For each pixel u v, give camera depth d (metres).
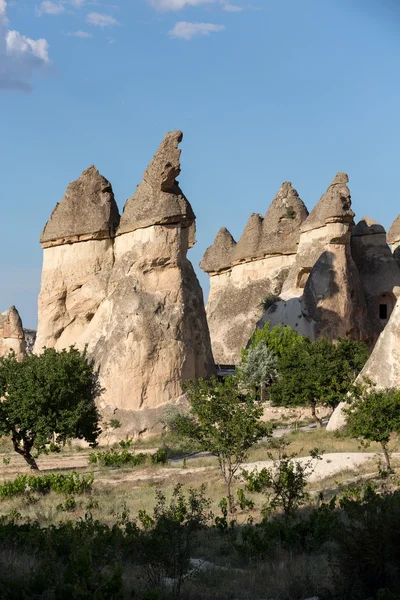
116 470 29.45
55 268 47.41
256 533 14.84
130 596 10.69
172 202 43.88
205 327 45.12
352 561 11.30
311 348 39.16
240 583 12.41
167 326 42.50
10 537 15.41
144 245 43.69
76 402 31.50
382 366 34.97
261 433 21.16
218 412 21.14
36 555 13.83
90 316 46.47
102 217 46.72
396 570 11.18
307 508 18.66
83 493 23.98
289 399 38.44
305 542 14.76
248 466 25.81
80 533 14.49
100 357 42.19
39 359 32.25
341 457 25.81
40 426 30.12
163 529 12.82
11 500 23.69
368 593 11.18
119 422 40.25
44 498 23.42
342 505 16.81
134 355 41.53
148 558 12.32
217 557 14.71
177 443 35.47
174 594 11.58
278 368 40.12
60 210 47.59
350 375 27.36
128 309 42.47
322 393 37.12
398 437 28.53
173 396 41.72
